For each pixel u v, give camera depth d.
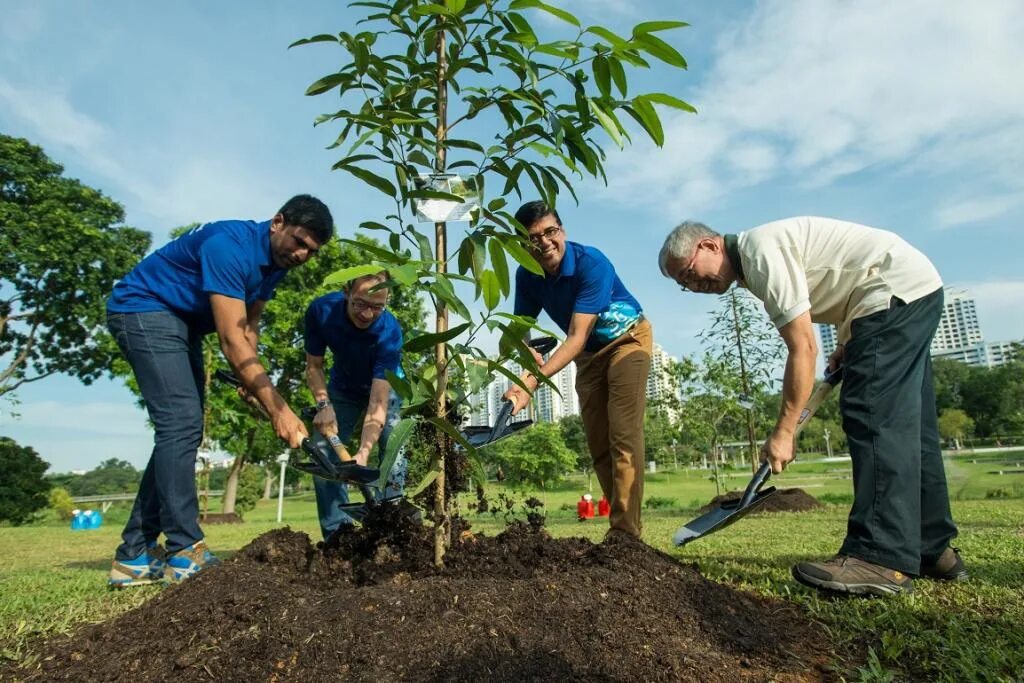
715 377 10.97
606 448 3.57
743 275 2.59
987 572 2.74
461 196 2.09
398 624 1.68
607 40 2.04
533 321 1.85
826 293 2.51
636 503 3.13
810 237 2.51
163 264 2.88
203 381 3.16
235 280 2.70
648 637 1.71
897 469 2.31
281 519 15.07
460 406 2.26
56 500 29.84
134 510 3.02
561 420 25.45
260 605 1.80
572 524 6.65
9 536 8.56
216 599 1.84
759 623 1.98
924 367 2.48
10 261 19.73
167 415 2.81
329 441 2.74
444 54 2.26
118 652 1.69
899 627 1.96
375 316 3.48
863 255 2.45
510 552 2.30
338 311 3.64
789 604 2.30
